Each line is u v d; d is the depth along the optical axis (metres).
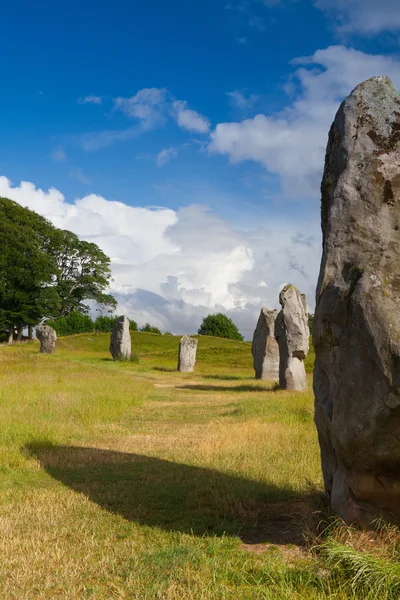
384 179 5.23
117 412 14.06
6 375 21.23
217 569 4.61
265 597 3.97
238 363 41.31
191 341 34.28
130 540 5.35
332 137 5.96
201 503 6.41
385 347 4.49
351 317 4.84
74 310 72.25
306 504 5.91
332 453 5.68
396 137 5.39
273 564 4.60
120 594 4.19
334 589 4.05
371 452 4.71
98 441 10.45
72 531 5.55
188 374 31.56
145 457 8.97
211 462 8.48
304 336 21.12
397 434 4.55
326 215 6.05
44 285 61.59
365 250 5.07
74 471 8.01
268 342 27.81
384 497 4.95
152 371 32.81
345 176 5.39
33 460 8.48
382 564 4.12
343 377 4.88
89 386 18.83
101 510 6.22
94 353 45.31
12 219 60.50
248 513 6.07
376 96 5.58
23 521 5.80
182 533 5.51
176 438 10.86
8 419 11.33
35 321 58.41
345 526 4.93
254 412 14.02
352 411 4.77
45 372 23.72
